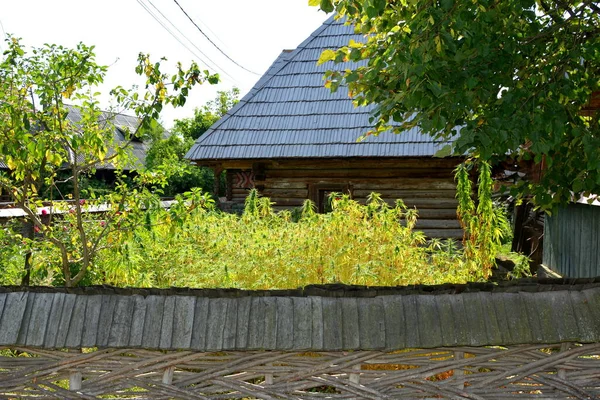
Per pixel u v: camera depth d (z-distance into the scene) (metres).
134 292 3.24
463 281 5.72
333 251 5.51
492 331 3.11
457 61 3.36
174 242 6.05
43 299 3.21
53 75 5.02
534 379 3.24
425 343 3.08
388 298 3.23
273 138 10.42
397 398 3.19
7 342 3.07
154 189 5.87
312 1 3.60
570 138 4.00
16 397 3.23
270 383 3.21
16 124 4.74
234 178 14.88
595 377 3.24
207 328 3.11
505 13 3.57
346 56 3.95
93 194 5.56
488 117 3.51
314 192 10.55
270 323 3.13
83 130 5.24
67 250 5.54
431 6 3.36
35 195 5.87
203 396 3.18
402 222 10.23
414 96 3.33
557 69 3.79
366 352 3.17
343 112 10.66
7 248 5.36
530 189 4.39
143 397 3.23
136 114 5.38
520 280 3.33
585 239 6.62
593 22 4.50
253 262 5.27
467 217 7.21
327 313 3.16
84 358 3.18
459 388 3.22
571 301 3.23
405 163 10.20
